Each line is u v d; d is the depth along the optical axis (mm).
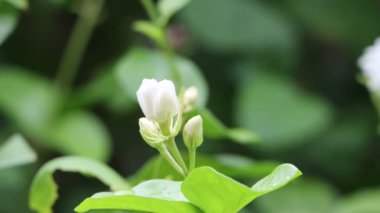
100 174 481
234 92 917
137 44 908
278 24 914
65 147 766
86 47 914
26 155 521
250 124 848
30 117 791
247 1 913
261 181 364
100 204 370
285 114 851
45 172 487
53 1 739
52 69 916
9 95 797
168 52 558
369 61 667
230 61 914
